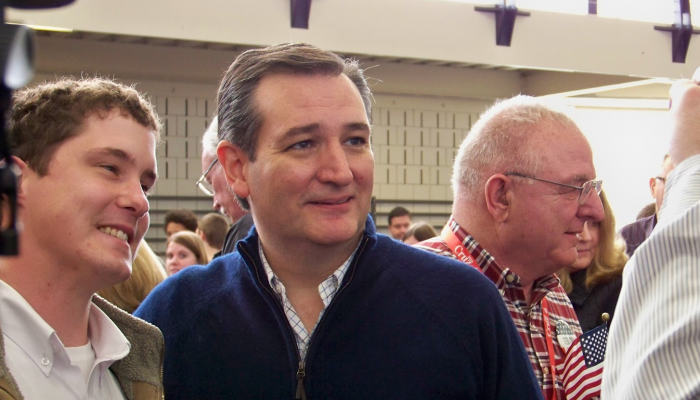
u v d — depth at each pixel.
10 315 0.93
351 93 1.13
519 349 1.20
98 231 0.96
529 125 1.48
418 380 1.12
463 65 8.22
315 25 5.74
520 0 6.64
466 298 1.17
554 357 1.53
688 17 7.00
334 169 1.08
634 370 1.02
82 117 0.96
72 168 0.95
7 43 0.48
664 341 0.99
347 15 5.86
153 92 7.27
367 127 1.14
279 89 1.12
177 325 1.21
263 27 5.54
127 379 1.10
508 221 1.48
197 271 1.29
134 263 2.23
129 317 1.12
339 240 1.10
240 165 1.21
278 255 1.18
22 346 0.93
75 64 6.70
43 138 0.94
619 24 6.84
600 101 8.15
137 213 0.99
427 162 8.38
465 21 6.30
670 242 1.05
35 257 0.95
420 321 1.15
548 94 8.25
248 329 1.17
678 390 0.96
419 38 6.12
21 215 0.94
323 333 1.13
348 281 1.15
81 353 1.01
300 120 1.09
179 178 7.41
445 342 1.13
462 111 8.48
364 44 5.92
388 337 1.13
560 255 1.48
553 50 6.60
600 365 1.44
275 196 1.11
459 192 1.59
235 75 1.19
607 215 2.24
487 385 1.15
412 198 8.34
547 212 1.45
